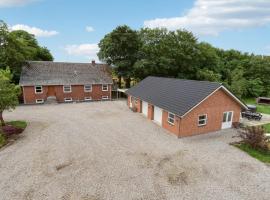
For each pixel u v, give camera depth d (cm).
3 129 1667
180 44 4103
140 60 3753
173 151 1408
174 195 944
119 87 4419
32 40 4203
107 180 1052
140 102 2497
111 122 2084
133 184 1022
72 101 3253
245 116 2394
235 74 4241
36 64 3209
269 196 948
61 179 1055
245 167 1202
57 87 3116
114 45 3719
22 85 2859
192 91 1858
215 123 1861
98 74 3528
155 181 1050
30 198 912
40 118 2195
